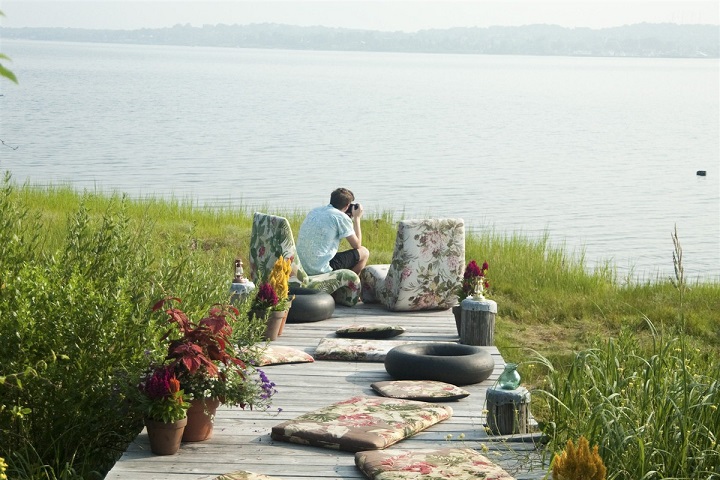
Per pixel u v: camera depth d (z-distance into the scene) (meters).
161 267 6.45
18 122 53.47
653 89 156.25
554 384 6.08
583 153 46.59
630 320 10.87
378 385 6.57
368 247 15.00
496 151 46.47
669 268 18.08
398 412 5.85
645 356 6.57
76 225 6.52
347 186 30.75
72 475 5.16
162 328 5.75
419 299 9.64
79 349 5.32
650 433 5.18
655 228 23.67
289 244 9.45
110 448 5.68
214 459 5.16
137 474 4.91
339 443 5.33
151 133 49.69
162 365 5.36
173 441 5.20
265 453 5.29
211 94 98.31
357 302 10.13
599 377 5.84
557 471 4.17
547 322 10.96
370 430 5.43
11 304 5.39
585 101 106.38
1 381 4.68
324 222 9.91
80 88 100.38
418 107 85.38
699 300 11.87
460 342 8.17
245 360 6.21
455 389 6.47
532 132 59.84
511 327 10.63
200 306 6.36
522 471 5.07
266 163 37.38
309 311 8.99
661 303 11.70
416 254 9.53
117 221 6.57
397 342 8.04
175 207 18.33
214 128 54.75
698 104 105.19
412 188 30.83
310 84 137.00
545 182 33.88
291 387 6.71
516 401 5.63
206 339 5.34
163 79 136.88
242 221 17.23
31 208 16.09
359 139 50.81
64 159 35.84
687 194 31.36
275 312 8.12
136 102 79.25
